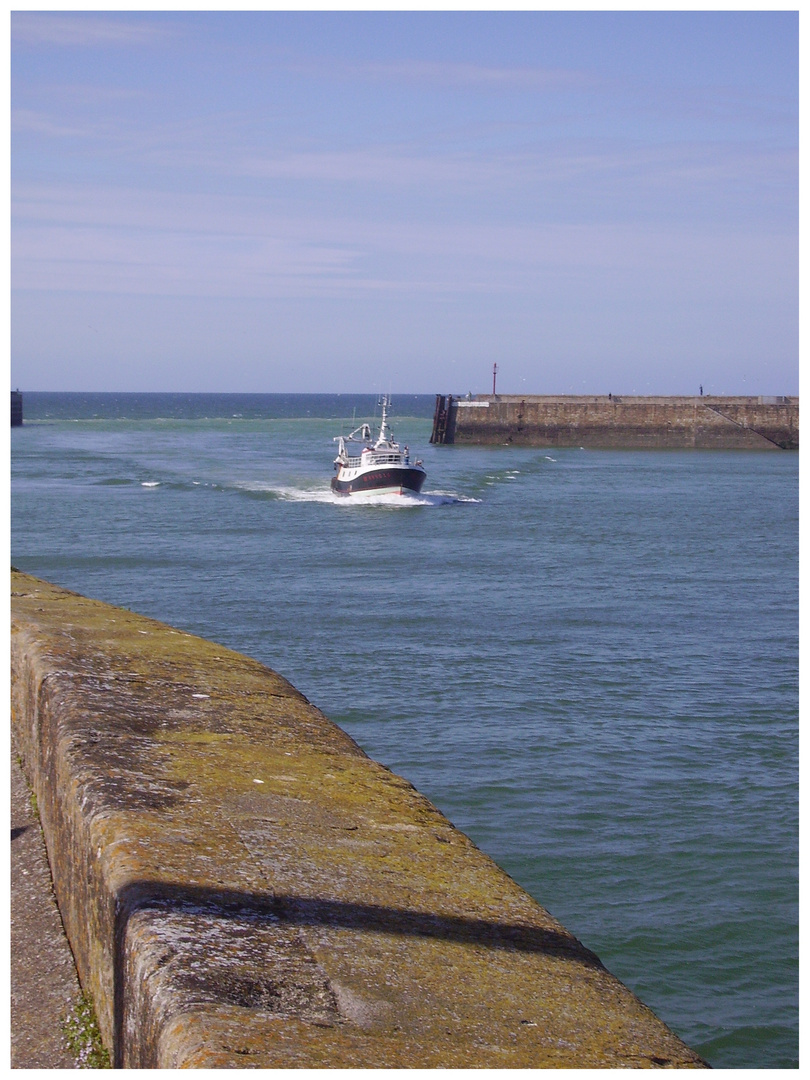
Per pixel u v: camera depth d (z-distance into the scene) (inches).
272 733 209.9
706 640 1133.7
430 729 813.9
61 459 3676.2
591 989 131.3
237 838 154.2
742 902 546.9
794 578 1562.5
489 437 4603.8
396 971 125.3
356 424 6638.8
